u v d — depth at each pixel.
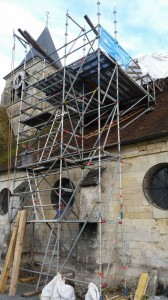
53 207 10.55
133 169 8.66
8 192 12.29
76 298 7.52
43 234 10.60
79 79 10.21
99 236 7.43
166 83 12.30
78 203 9.67
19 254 8.59
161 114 9.75
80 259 7.96
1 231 12.05
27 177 10.05
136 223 8.28
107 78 10.08
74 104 11.34
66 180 10.53
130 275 8.05
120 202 8.44
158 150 8.27
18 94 20.00
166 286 7.33
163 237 7.73
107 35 9.21
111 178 8.66
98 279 7.49
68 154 8.85
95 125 12.34
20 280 9.39
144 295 7.05
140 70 12.36
